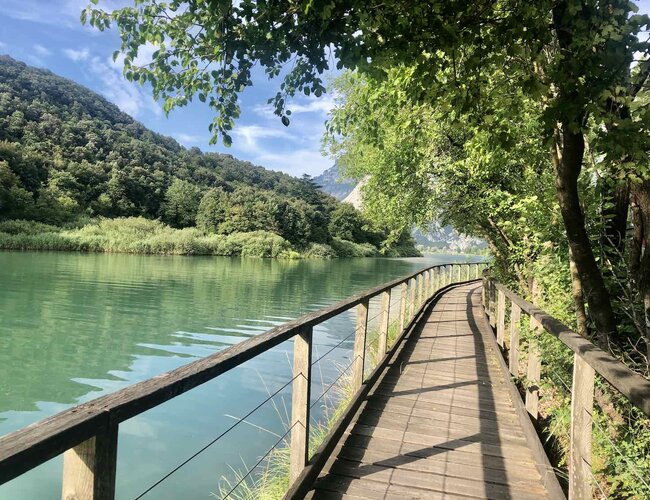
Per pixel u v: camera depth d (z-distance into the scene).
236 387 8.47
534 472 3.47
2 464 0.86
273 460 5.21
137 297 20.11
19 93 100.38
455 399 5.07
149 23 3.32
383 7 2.72
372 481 3.23
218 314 16.72
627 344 3.88
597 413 3.47
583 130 2.73
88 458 1.13
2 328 13.03
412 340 8.20
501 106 3.43
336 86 9.40
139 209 79.44
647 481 2.71
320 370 9.29
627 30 2.29
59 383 8.78
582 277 3.73
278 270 42.09
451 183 10.92
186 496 4.95
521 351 6.07
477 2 2.73
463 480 3.31
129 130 122.94
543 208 5.42
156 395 1.37
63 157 79.44
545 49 3.35
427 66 3.02
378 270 49.25
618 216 4.28
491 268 14.63
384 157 11.12
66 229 59.53
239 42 3.01
